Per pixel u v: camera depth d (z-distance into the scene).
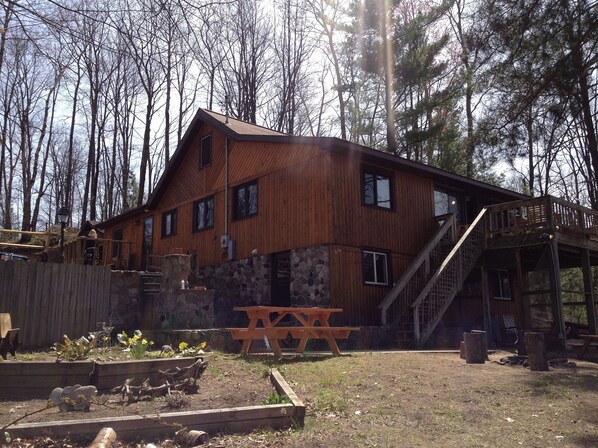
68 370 6.75
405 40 24.34
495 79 9.56
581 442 5.09
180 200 20.67
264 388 6.75
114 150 36.22
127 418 4.85
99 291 11.90
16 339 8.36
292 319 14.41
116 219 24.97
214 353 9.64
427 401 6.48
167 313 12.15
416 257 16.25
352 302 14.05
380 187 15.80
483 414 6.00
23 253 24.30
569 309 30.25
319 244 14.09
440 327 15.66
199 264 18.80
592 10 8.41
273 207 15.85
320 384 7.03
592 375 8.31
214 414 5.11
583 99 8.91
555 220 14.41
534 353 8.77
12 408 5.86
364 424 5.51
